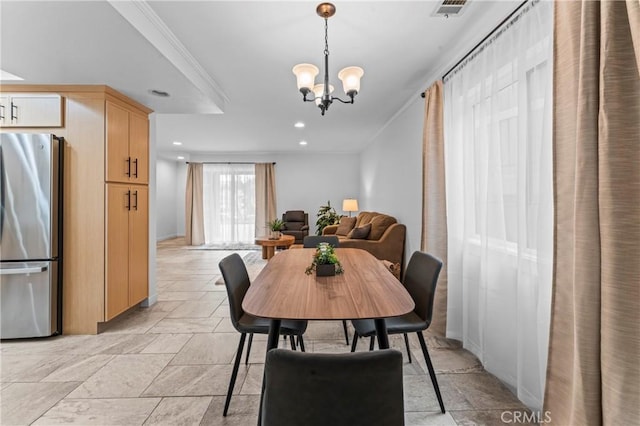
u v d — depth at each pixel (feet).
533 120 5.14
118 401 5.63
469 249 7.32
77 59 7.01
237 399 5.69
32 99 8.43
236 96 11.41
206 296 12.06
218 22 6.64
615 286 3.47
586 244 3.73
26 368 6.75
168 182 28.50
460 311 7.95
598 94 3.68
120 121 9.15
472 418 5.16
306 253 7.98
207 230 26.50
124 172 9.34
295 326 5.39
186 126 16.46
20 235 7.93
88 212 8.55
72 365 6.88
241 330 5.29
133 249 9.82
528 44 5.21
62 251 8.50
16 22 5.54
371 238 13.80
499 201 6.13
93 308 8.54
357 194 26.55
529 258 5.25
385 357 2.65
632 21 3.16
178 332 8.66
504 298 6.08
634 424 3.36
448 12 6.27
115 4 5.20
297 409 2.65
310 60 8.43
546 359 4.82
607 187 3.52
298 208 26.58
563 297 4.31
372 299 4.29
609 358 3.50
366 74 9.41
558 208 4.36
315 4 6.04
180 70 7.66
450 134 8.03
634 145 3.41
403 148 12.76
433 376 5.36
